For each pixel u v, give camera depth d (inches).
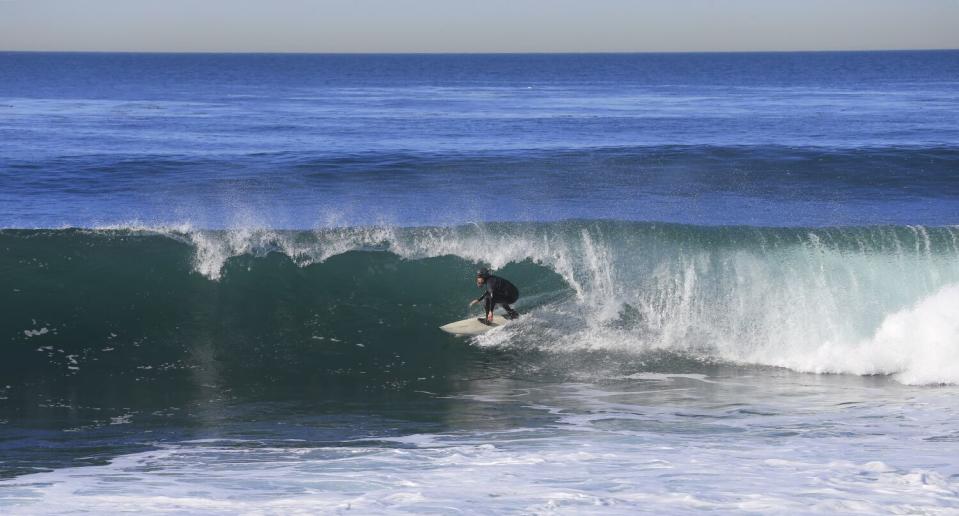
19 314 1286.9
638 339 1302.9
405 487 681.0
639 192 2529.5
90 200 2405.3
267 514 603.2
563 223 1567.4
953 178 2701.8
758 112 6087.6
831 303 1312.7
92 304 1339.8
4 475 742.5
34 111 6067.9
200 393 1074.7
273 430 925.2
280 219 2164.1
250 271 1477.6
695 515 591.5
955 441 844.0
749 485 669.9
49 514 608.1
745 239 1445.6
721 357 1256.2
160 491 676.7
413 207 2306.8
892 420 949.8
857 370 1202.6
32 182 2659.9
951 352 1192.2
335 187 2596.0
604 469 735.7
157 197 2438.5
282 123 5142.7
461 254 1530.5
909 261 1353.3
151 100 7839.6
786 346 1262.3
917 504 612.1
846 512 593.9
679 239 1470.2
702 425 933.8
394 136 4293.8
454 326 1349.7
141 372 1149.1
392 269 1504.7
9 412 983.6
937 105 6747.1
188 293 1406.3
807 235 1430.9
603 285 1425.9
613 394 1088.8
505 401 1054.4
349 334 1321.4
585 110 6456.7
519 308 1398.9
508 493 655.8
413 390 1103.0
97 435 900.6
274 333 1307.8
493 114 6013.8
